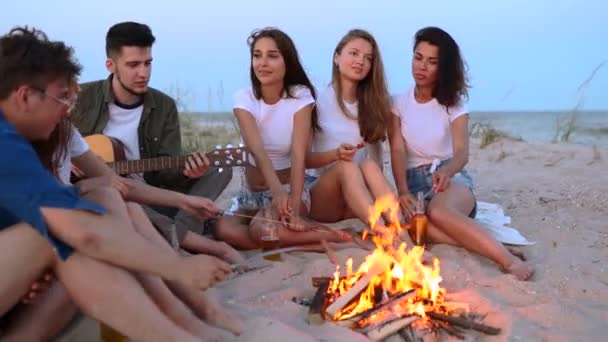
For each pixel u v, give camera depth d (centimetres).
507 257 357
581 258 375
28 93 217
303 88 415
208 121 886
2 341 223
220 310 260
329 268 347
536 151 802
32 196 208
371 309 283
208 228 418
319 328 271
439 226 386
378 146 449
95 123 406
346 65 415
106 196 238
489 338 271
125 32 387
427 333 271
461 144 422
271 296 310
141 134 411
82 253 216
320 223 432
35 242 212
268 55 399
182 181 416
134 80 391
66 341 248
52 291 235
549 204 509
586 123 2438
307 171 452
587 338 271
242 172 433
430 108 429
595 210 488
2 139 209
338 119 432
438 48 413
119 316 216
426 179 429
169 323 221
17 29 224
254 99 417
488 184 596
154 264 221
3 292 209
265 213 397
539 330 277
